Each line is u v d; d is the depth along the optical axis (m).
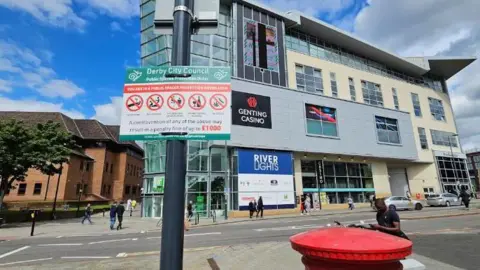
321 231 2.22
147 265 7.31
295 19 33.75
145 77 2.67
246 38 30.00
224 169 25.83
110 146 53.88
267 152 27.48
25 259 9.12
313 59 35.34
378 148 35.28
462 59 46.94
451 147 44.50
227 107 2.61
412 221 16.83
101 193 49.59
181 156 2.49
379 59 43.62
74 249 10.77
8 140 22.48
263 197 26.09
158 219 24.59
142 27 29.70
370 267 1.80
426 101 45.59
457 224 15.07
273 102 29.05
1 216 22.56
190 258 7.98
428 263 7.17
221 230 15.53
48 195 40.69
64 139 25.98
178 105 2.59
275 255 8.04
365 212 25.25
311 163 31.66
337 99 33.69
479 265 6.96
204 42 28.50
